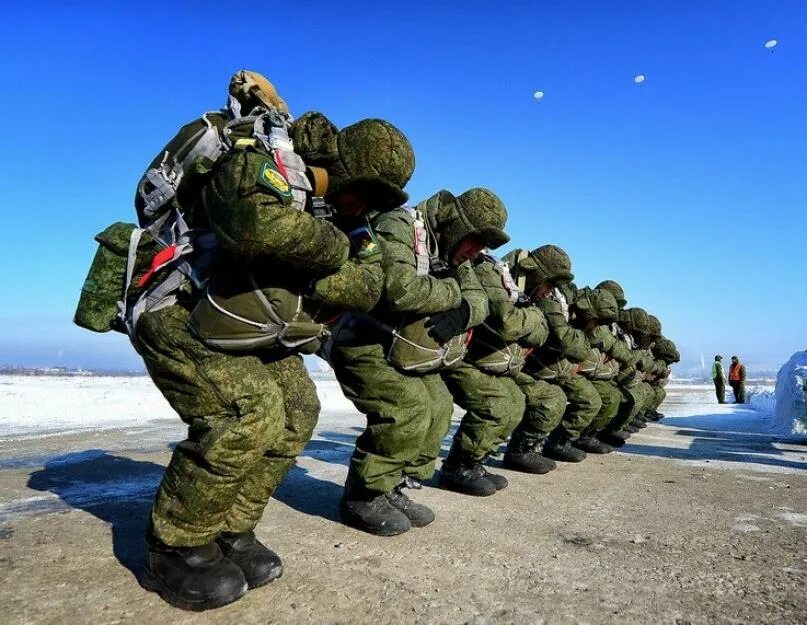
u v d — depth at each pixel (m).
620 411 8.57
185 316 2.46
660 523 4.01
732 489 5.31
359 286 2.68
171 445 6.99
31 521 3.56
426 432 3.66
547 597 2.63
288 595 2.52
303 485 4.78
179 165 2.46
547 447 6.93
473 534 3.58
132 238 2.47
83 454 6.21
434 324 3.68
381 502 3.62
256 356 2.54
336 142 2.84
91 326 2.57
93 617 2.25
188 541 2.37
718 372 23.23
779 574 3.03
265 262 2.31
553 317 5.93
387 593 2.59
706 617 2.48
